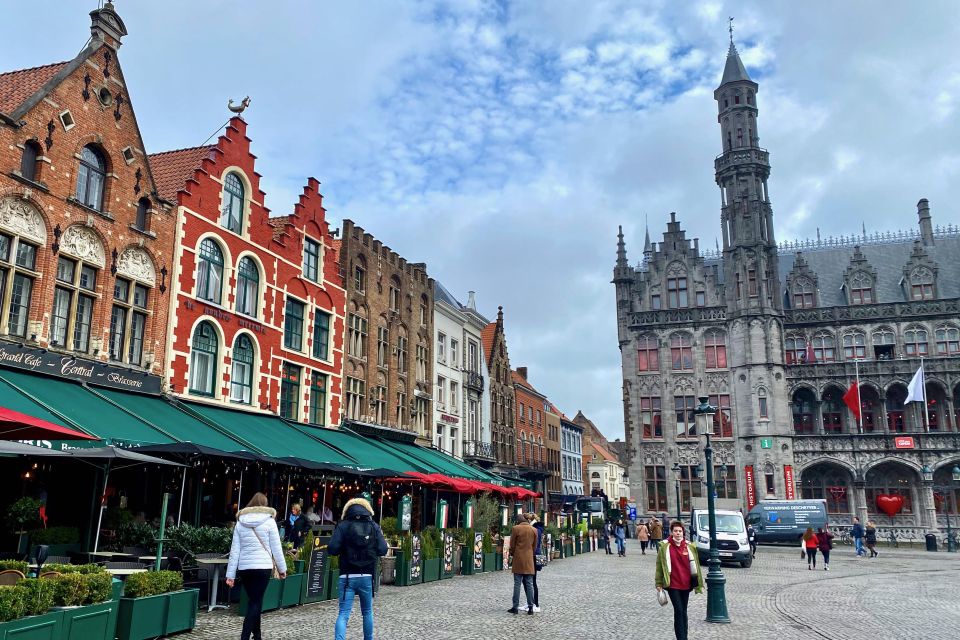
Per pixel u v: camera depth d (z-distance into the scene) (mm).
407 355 38625
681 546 11336
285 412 27906
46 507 17969
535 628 13227
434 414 41719
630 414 55625
